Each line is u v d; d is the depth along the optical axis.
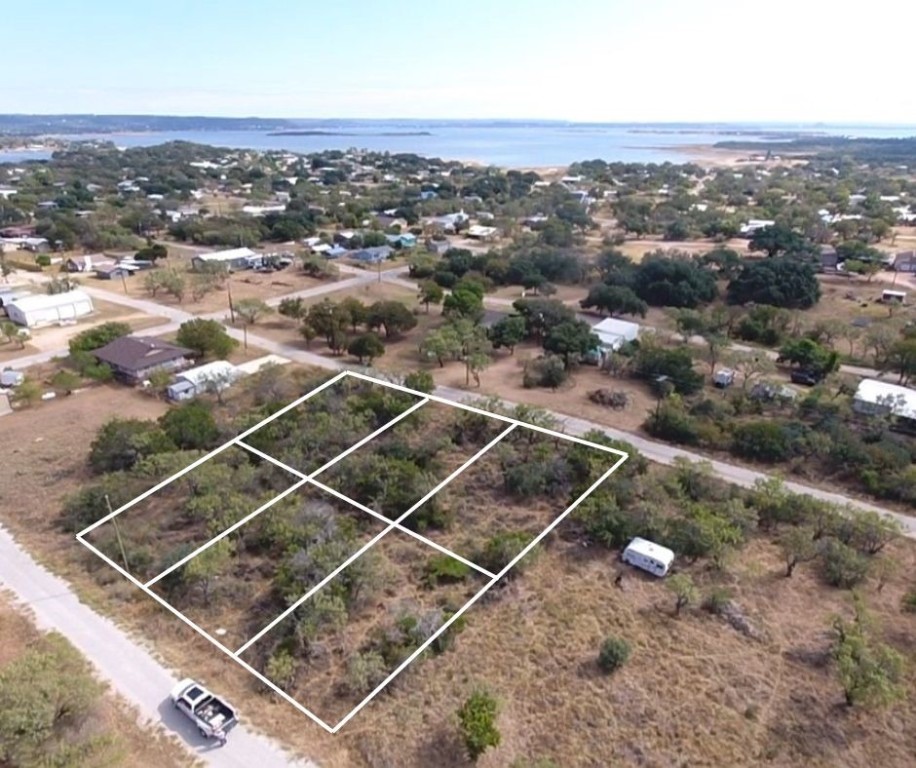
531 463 35.44
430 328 63.41
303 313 63.72
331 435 37.69
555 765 19.64
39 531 30.34
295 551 27.98
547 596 27.14
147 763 19.06
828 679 23.27
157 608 25.52
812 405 43.62
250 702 21.38
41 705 18.73
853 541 30.38
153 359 49.69
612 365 51.38
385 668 22.77
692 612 26.41
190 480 32.41
